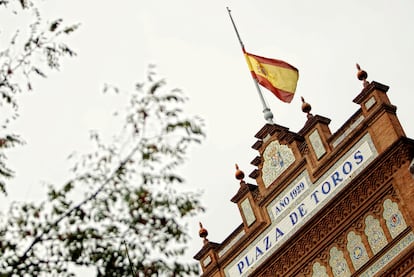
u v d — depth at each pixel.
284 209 38.41
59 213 17.44
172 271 17.88
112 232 17.67
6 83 18.22
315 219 37.00
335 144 37.44
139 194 17.61
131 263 17.75
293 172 38.47
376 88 36.62
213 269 40.06
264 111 41.59
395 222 34.84
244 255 39.28
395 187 35.16
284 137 39.12
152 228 17.77
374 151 36.03
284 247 37.72
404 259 34.22
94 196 17.56
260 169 39.78
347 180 36.47
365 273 35.12
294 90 43.03
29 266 17.34
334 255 36.25
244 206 39.81
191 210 17.97
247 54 44.06
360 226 35.75
